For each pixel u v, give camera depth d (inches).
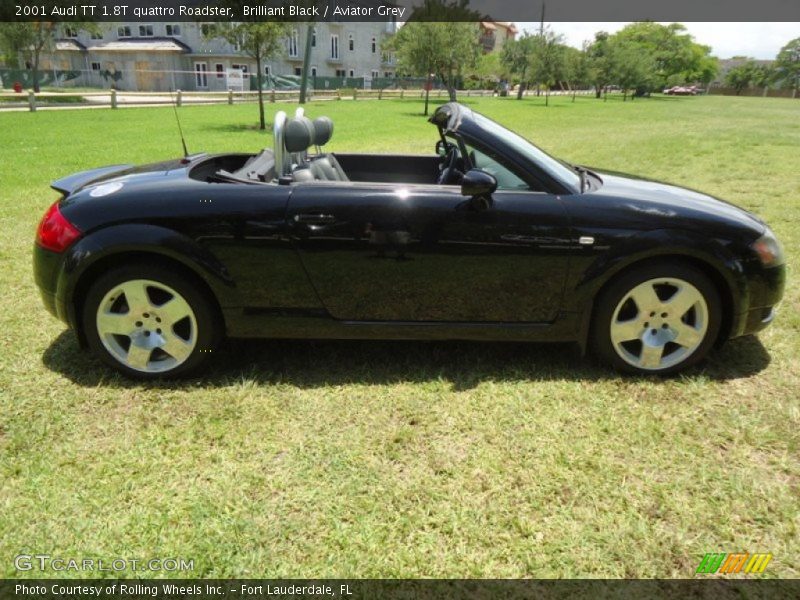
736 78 4013.3
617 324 115.0
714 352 129.3
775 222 244.7
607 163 418.0
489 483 89.1
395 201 109.1
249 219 107.7
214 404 109.3
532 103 1587.1
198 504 84.3
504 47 1946.4
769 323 118.0
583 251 109.0
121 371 116.2
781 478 90.6
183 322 117.7
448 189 111.6
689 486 88.7
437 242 109.1
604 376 119.3
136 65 2101.4
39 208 255.4
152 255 110.7
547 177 112.3
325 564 74.6
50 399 110.3
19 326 140.6
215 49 2130.9
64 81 1498.5
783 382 117.4
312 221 108.2
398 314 114.8
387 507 84.2
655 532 80.0
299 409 108.0
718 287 114.3
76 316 114.5
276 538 78.5
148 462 93.0
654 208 111.0
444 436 100.7
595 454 95.8
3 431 100.7
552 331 115.6
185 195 109.7
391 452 95.8
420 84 2320.4
